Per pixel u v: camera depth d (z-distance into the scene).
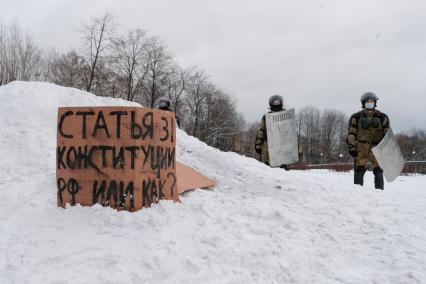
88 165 4.47
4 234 3.87
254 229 4.48
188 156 6.76
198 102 44.94
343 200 5.95
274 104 8.52
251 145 64.25
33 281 3.13
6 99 6.63
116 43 29.58
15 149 5.61
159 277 3.37
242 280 3.49
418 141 61.72
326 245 4.41
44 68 32.97
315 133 75.88
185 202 4.85
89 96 7.25
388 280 3.65
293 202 5.64
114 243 3.73
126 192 4.34
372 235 4.77
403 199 6.46
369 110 8.18
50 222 4.12
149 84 33.62
